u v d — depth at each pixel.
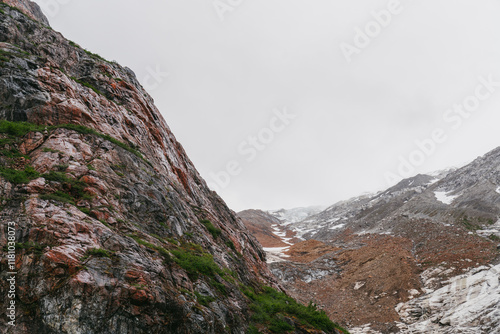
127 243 15.41
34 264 12.57
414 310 41.50
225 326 16.77
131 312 12.95
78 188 16.48
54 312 12.12
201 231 24.77
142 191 20.48
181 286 16.03
